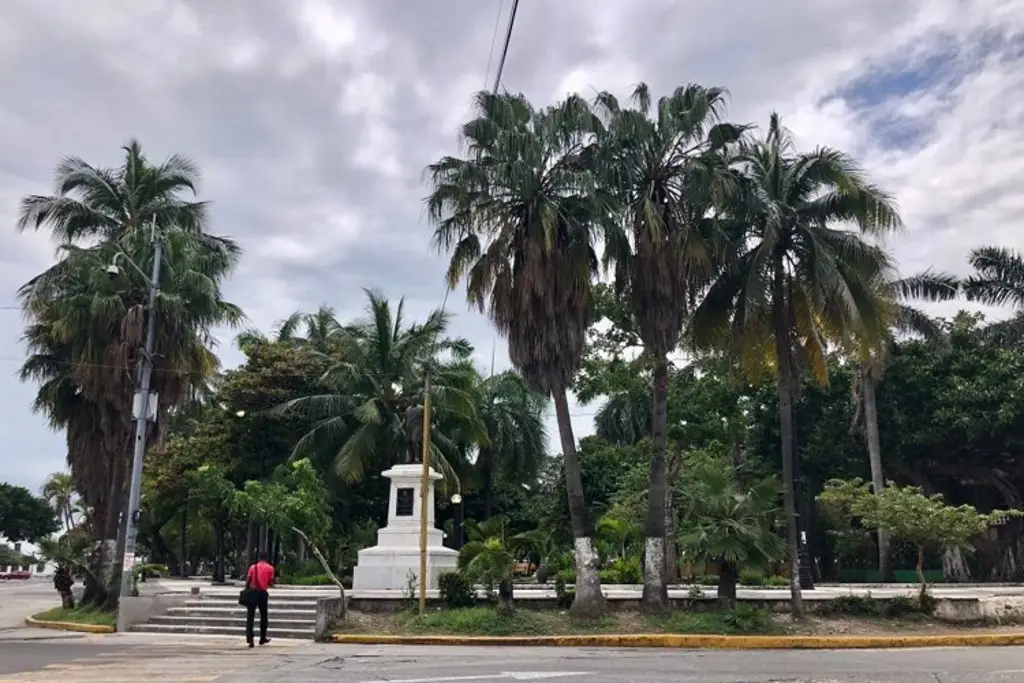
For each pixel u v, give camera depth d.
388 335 39.69
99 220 29.28
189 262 27.73
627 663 13.77
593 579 19.81
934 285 34.53
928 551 41.97
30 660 14.63
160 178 29.98
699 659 14.53
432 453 34.06
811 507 42.47
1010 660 14.27
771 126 21.42
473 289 20.50
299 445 37.91
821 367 21.58
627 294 21.23
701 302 22.12
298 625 20.30
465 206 20.58
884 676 11.95
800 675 12.07
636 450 38.72
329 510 34.53
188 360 26.95
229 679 11.86
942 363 39.53
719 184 19.41
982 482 41.75
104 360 25.80
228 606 22.36
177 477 42.38
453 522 44.06
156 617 22.34
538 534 20.64
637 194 20.77
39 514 98.25
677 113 20.30
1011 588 29.67
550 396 21.41
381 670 12.82
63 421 28.73
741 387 36.56
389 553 26.00
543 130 20.30
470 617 19.08
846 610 20.03
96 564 28.42
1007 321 35.50
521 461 42.44
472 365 41.94
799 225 20.69
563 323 19.95
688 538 19.72
